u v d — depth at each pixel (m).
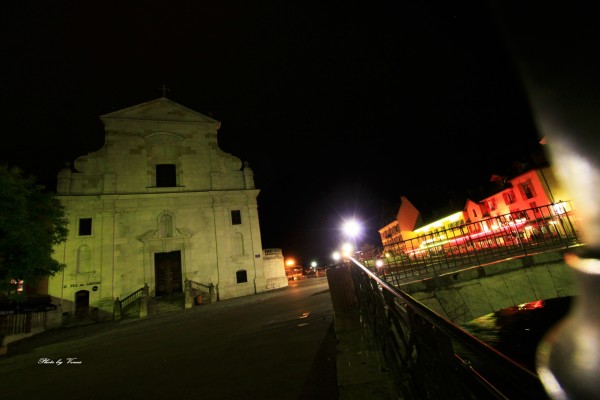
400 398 3.02
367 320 5.16
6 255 14.55
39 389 6.02
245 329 9.05
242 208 30.27
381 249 10.31
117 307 22.59
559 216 8.31
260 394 3.96
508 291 7.08
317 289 19.36
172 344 8.70
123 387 5.23
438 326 1.70
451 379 1.76
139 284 24.94
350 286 7.02
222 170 30.97
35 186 18.11
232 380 4.68
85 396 5.07
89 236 24.62
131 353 8.40
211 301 25.28
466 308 6.97
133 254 25.48
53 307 21.06
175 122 30.19
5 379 7.60
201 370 5.50
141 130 28.95
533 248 8.71
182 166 29.52
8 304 19.97
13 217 14.52
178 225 27.56
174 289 26.11
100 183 26.55
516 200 26.72
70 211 24.59
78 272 23.62
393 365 3.28
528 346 6.07
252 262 28.97
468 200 32.44
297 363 4.90
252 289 28.05
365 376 3.63
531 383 0.88
